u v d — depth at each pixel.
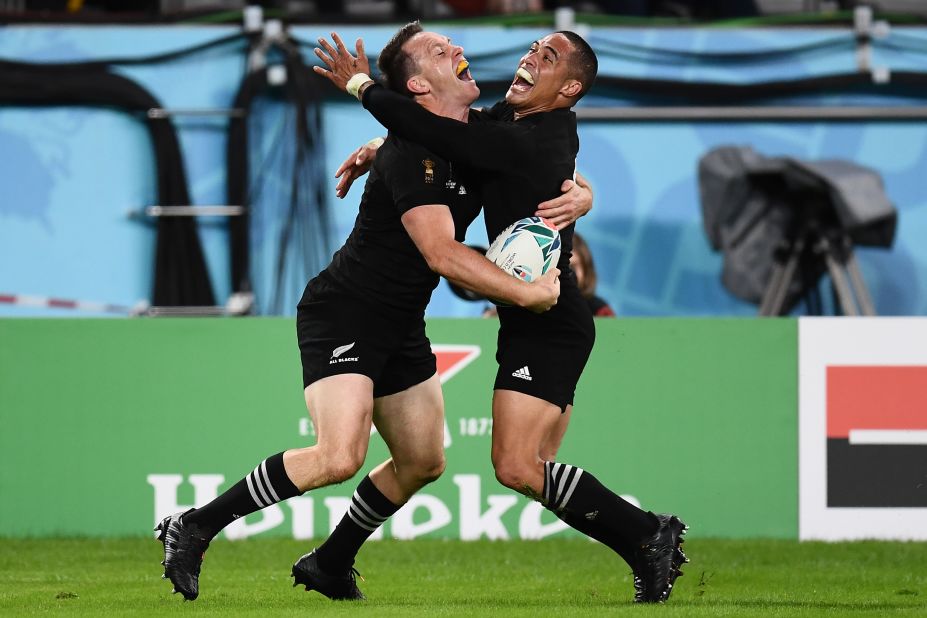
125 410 25.00
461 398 24.89
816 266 36.84
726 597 17.12
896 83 38.97
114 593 17.55
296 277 37.31
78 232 37.78
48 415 25.00
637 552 15.99
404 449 16.52
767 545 24.16
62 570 20.75
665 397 25.08
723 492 25.06
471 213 16.06
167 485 24.95
